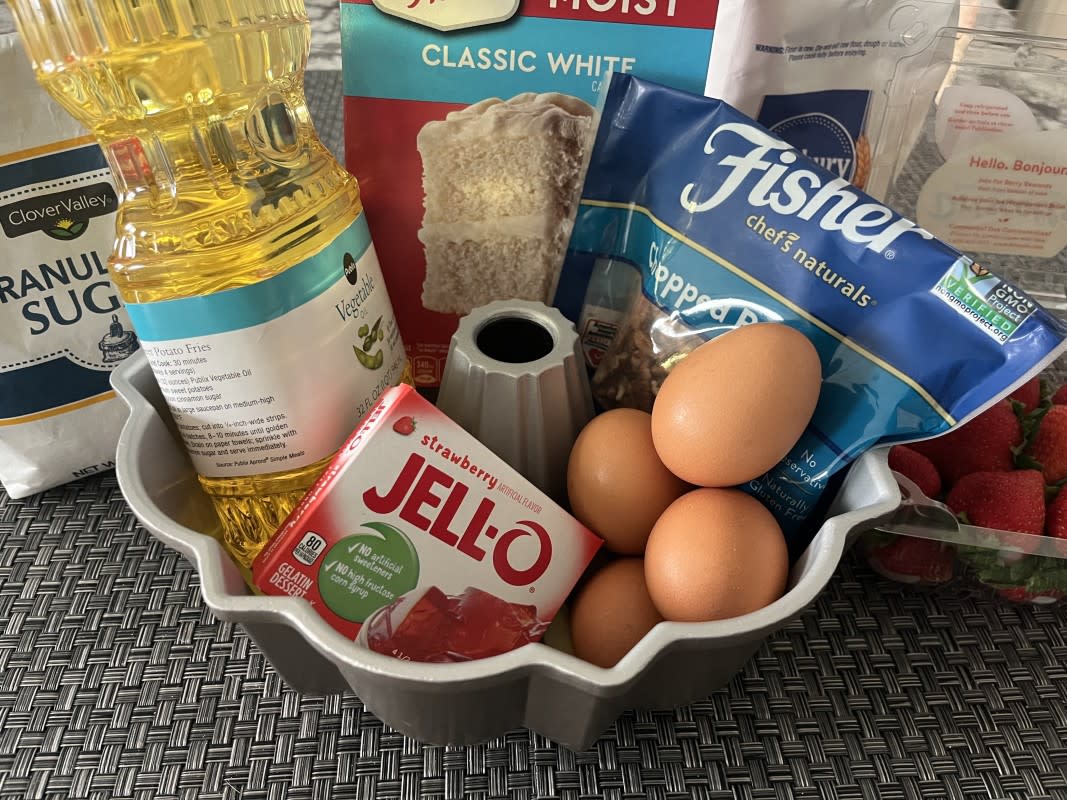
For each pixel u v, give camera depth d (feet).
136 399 1.30
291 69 1.49
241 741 1.30
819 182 1.36
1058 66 1.65
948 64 1.68
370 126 1.54
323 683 1.24
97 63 1.23
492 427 1.42
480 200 1.61
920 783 1.29
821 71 1.69
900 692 1.40
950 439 1.60
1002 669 1.44
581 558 1.29
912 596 1.55
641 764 1.29
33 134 1.40
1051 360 1.19
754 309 1.40
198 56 1.32
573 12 1.44
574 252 1.62
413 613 1.18
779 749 1.32
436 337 1.78
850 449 1.30
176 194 1.34
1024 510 1.50
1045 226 1.75
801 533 1.36
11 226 1.44
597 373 1.63
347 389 1.36
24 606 1.49
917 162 1.77
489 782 1.26
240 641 1.44
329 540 1.16
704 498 1.21
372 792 1.24
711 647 0.98
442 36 1.46
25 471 1.66
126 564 1.57
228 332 1.21
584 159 1.57
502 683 0.96
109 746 1.29
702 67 1.50
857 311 1.32
